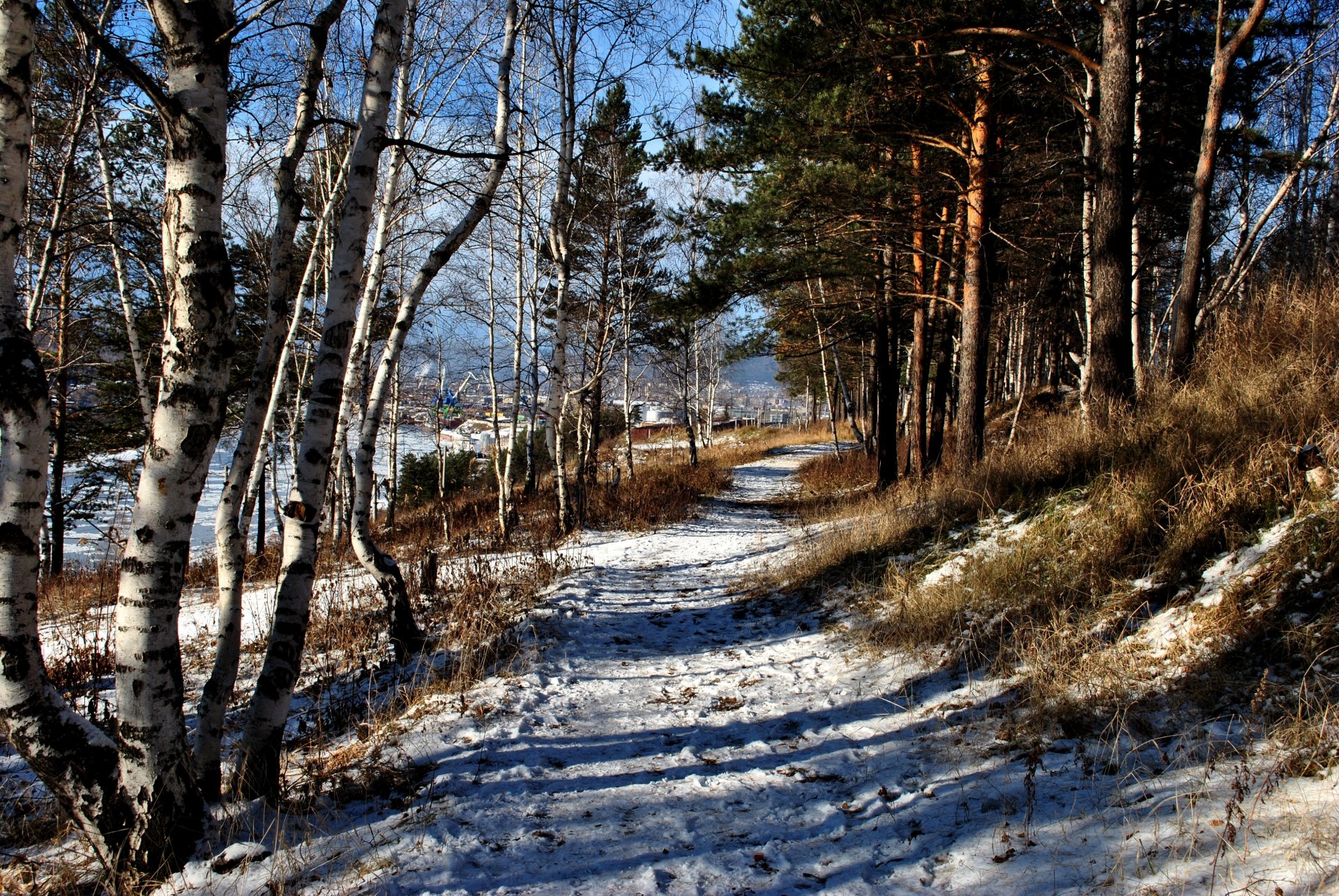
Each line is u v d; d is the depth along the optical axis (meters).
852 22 9.52
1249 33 7.91
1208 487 4.89
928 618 5.67
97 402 17.16
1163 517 5.14
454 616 7.17
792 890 2.81
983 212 10.63
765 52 10.12
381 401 6.65
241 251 11.59
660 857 3.12
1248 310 7.21
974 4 9.10
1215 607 3.99
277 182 4.66
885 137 10.42
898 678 5.13
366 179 4.01
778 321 16.55
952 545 7.06
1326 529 3.85
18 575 2.83
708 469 26.33
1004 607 5.29
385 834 3.34
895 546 7.77
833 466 24.17
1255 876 2.23
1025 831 2.93
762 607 7.90
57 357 14.19
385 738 4.63
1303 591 3.67
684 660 6.40
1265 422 5.18
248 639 7.83
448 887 2.86
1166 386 7.11
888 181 10.13
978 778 3.50
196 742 3.56
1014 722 3.96
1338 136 10.40
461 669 5.68
